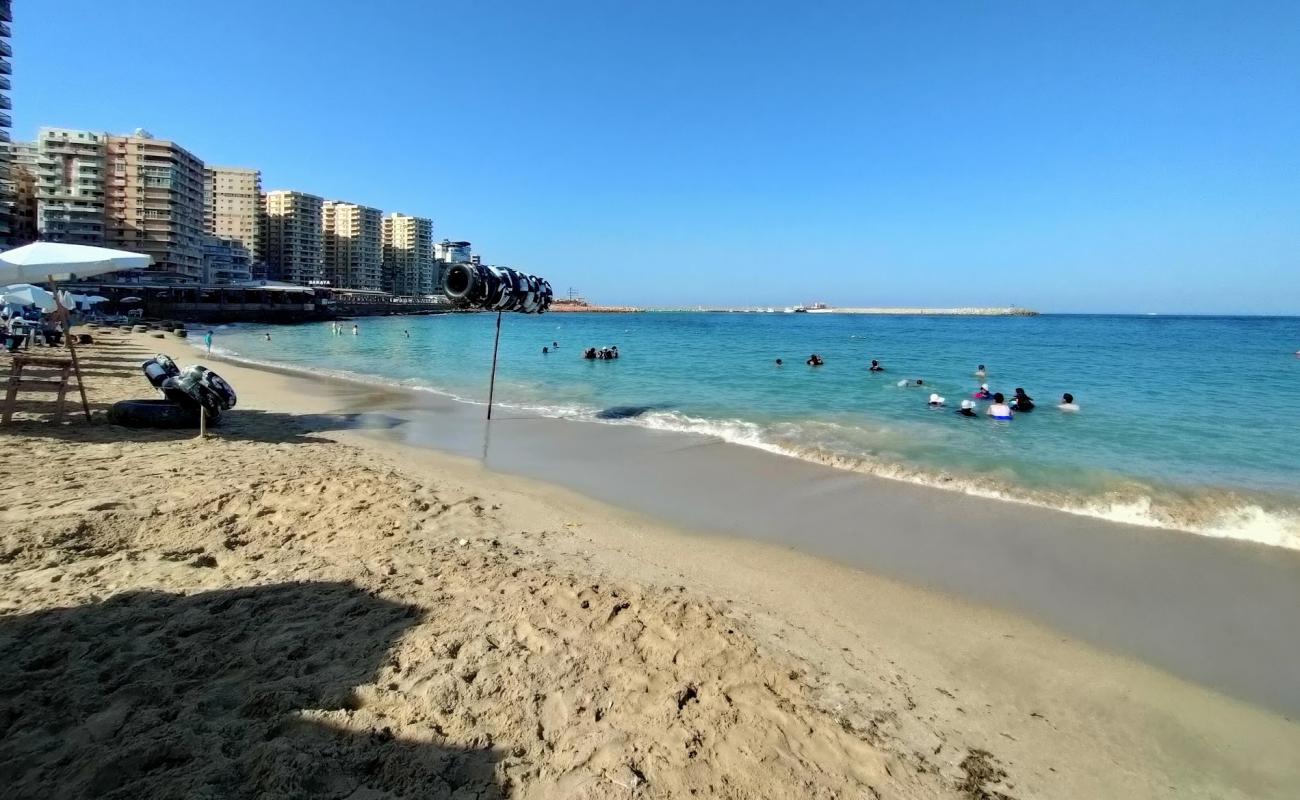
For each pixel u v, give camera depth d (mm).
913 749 3072
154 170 92125
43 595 3941
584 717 3047
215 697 3008
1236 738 3346
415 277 170000
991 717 3416
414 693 3117
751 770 2777
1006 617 4570
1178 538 6203
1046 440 10438
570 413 13055
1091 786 2945
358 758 2619
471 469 8266
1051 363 25406
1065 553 5777
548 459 8984
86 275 8812
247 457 7895
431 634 3715
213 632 3621
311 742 2684
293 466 7520
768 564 5375
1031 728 3348
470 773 2611
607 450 9625
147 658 3293
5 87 68625
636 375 20859
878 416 12781
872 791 2727
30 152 99812
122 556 4621
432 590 4332
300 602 4047
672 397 15578
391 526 5566
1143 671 3941
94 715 2812
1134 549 5910
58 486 6090
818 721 3188
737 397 15594
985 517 6719
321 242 144750
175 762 2543
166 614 3791
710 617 4160
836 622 4383
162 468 7047
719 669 3549
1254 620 4598
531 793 2535
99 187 89875
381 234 160625
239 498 6016
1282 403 14594
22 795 2334
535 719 3004
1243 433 11031
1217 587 5121
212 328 58031
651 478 8070
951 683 3715
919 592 4934
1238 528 6465
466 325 79750
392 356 29344
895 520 6594
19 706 2836
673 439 10469
